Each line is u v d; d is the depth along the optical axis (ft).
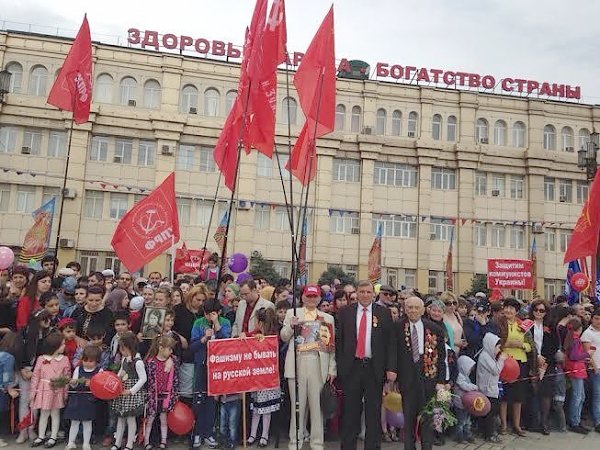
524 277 39.32
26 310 21.29
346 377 20.16
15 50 81.76
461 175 93.97
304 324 20.76
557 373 25.21
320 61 23.48
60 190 81.05
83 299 23.07
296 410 20.04
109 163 83.87
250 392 21.30
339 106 93.25
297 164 26.71
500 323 24.08
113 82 85.40
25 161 80.59
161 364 20.34
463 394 22.33
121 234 26.55
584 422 26.66
